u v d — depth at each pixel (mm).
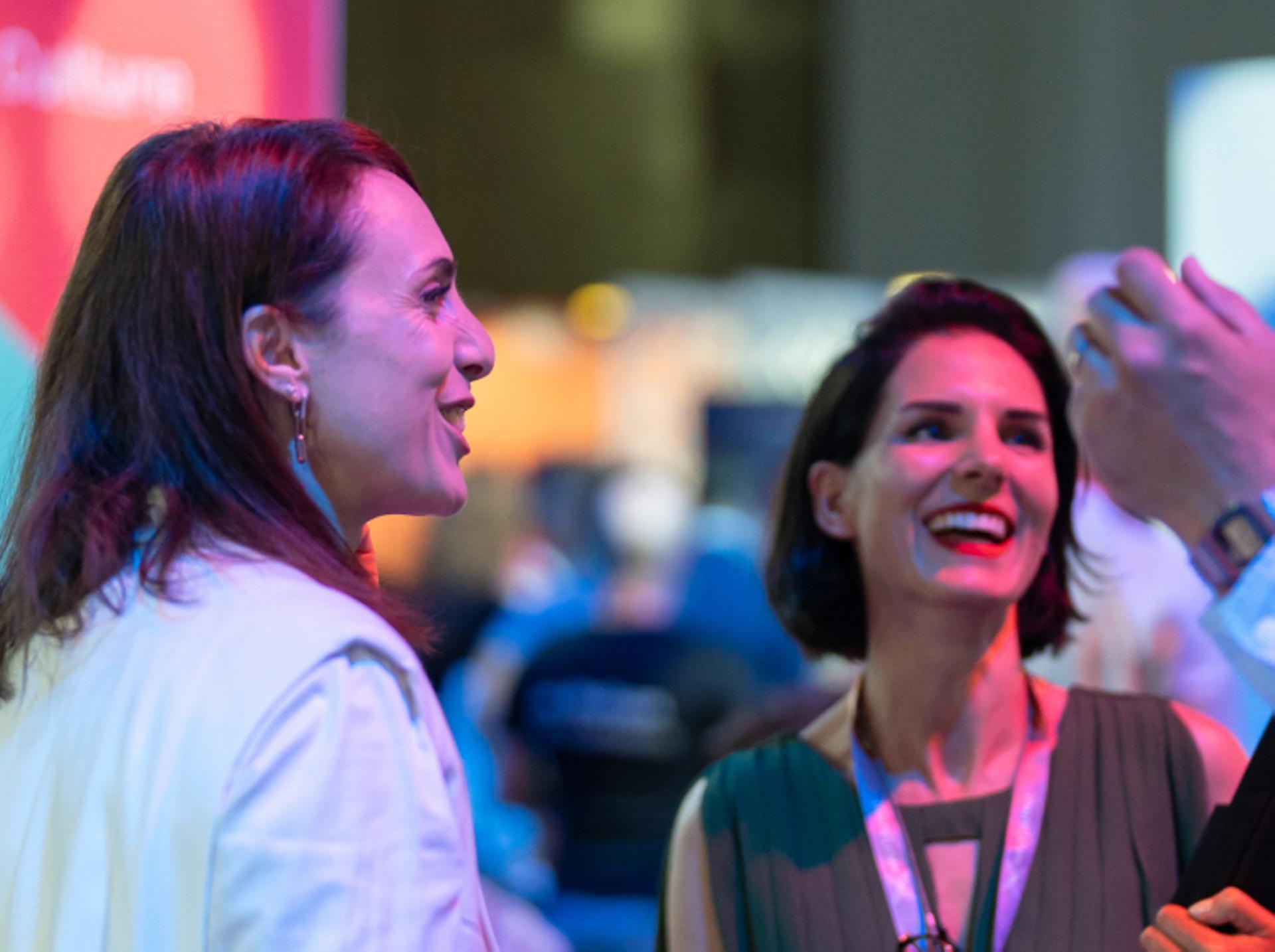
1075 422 1389
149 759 1320
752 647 5895
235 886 1262
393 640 1404
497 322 8531
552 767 5113
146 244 1479
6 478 1652
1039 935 1722
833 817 1874
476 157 8203
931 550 1825
